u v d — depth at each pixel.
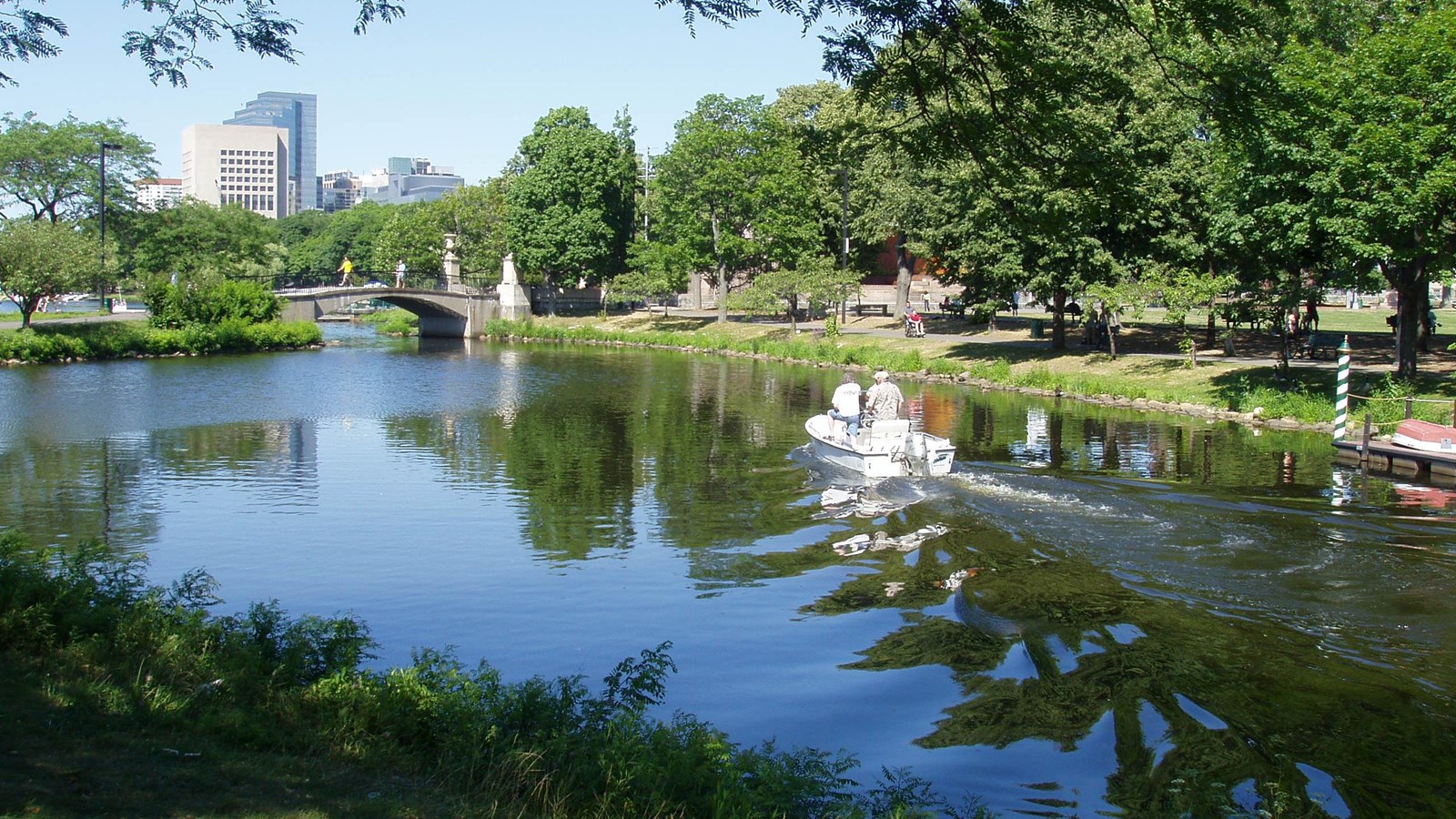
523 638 13.86
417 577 16.67
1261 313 37.69
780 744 10.45
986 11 11.71
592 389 44.84
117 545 18.81
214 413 36.78
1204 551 16.50
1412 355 33.19
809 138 21.84
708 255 75.12
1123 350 48.59
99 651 9.87
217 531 19.89
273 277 86.56
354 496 23.14
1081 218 13.14
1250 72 12.42
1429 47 26.69
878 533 18.50
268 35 12.13
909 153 12.93
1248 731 10.47
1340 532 17.52
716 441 30.53
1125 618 13.64
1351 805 9.00
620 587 16.06
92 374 48.28
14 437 31.36
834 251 73.44
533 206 85.19
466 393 43.25
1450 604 13.96
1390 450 24.38
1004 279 46.72
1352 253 28.64
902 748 10.31
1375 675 11.73
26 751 7.70
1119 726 10.64
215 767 7.88
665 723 10.55
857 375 51.41
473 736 8.78
